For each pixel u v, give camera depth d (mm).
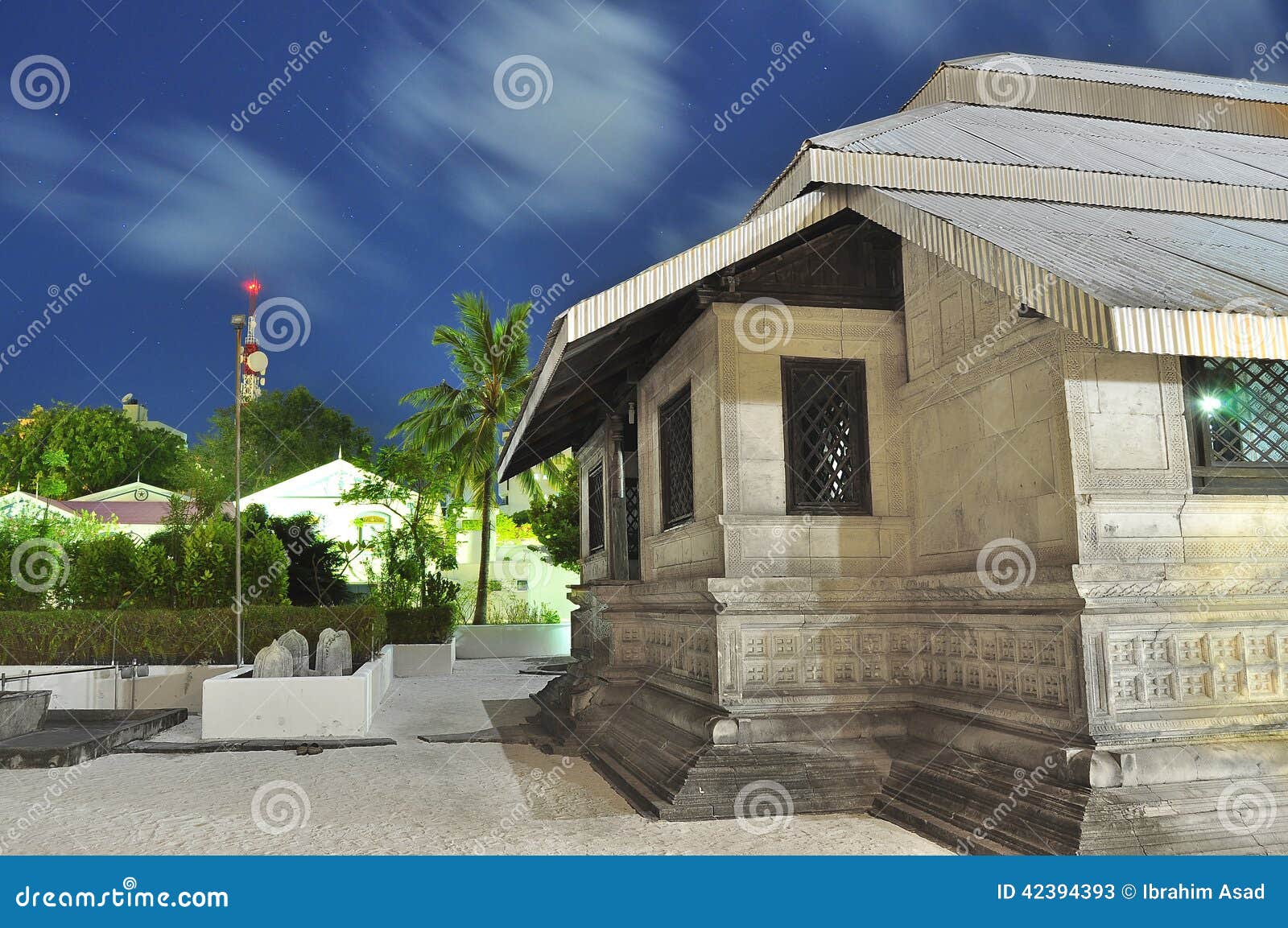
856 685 7031
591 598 12062
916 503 7309
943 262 6930
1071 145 7824
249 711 10586
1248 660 5430
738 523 7105
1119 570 5207
